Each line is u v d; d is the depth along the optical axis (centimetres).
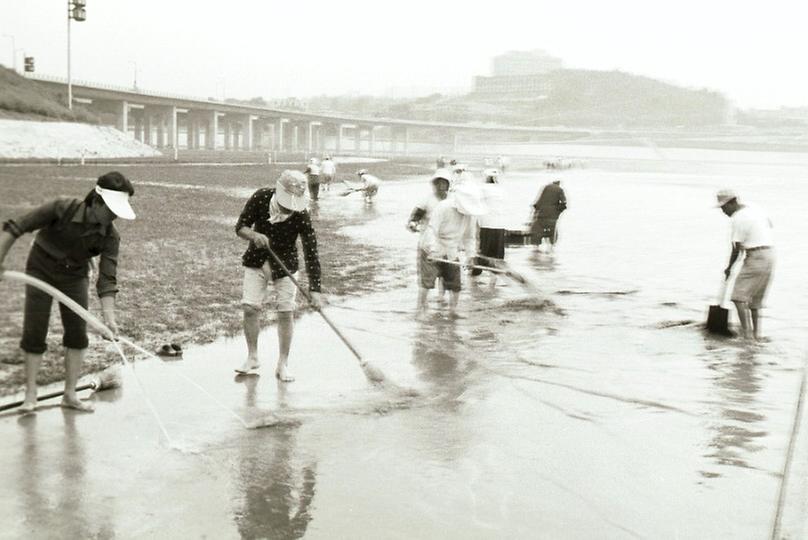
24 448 525
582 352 842
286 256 704
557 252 1705
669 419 625
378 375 696
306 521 436
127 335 833
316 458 527
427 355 819
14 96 4228
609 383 724
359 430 585
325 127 15600
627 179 5816
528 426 604
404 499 467
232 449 538
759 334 955
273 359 779
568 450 554
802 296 1241
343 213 2519
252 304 711
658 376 750
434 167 7031
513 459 535
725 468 525
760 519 449
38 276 582
